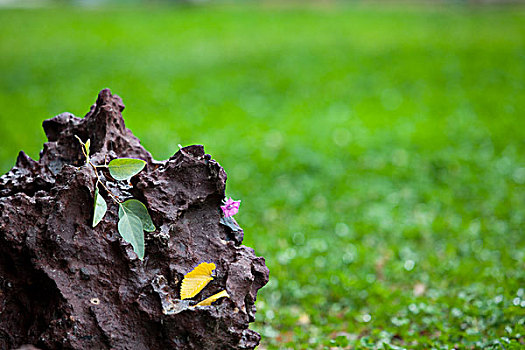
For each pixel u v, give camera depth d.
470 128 9.27
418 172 7.45
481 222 5.90
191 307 2.13
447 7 24.77
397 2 27.02
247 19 21.39
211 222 2.35
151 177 2.31
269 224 5.96
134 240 2.16
